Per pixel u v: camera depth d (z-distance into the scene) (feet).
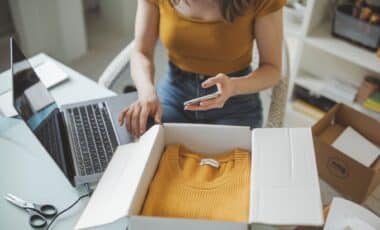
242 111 4.83
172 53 4.79
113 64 4.97
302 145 2.86
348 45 6.46
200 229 2.38
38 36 8.32
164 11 4.55
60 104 4.17
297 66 7.07
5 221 3.12
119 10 9.25
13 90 3.26
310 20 6.44
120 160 3.05
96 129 3.88
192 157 3.17
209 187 2.87
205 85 3.83
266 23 4.44
